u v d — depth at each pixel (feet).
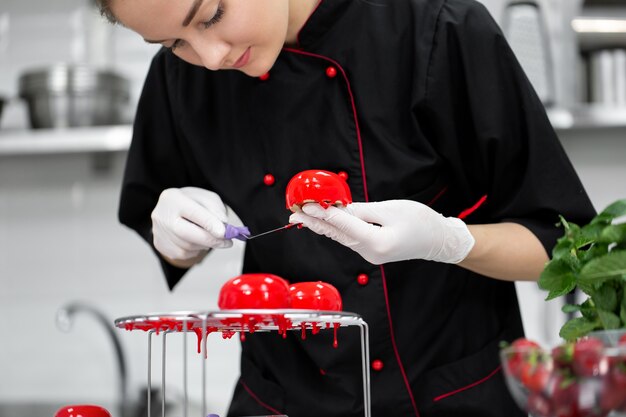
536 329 8.70
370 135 4.56
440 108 4.50
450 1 4.67
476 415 4.39
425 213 4.01
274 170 4.68
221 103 4.89
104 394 9.27
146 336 9.25
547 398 2.62
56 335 9.39
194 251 4.63
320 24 4.57
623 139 8.77
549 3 8.88
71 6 9.76
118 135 8.66
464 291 4.62
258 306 3.19
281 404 4.59
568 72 8.54
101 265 9.43
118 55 9.57
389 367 4.45
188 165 5.17
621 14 8.57
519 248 4.26
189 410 8.96
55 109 8.73
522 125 4.49
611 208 3.11
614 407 2.60
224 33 3.80
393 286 4.52
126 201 5.25
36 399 9.32
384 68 4.58
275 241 4.64
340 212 3.82
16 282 9.50
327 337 4.47
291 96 4.66
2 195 9.62
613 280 3.04
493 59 4.51
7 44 9.80
